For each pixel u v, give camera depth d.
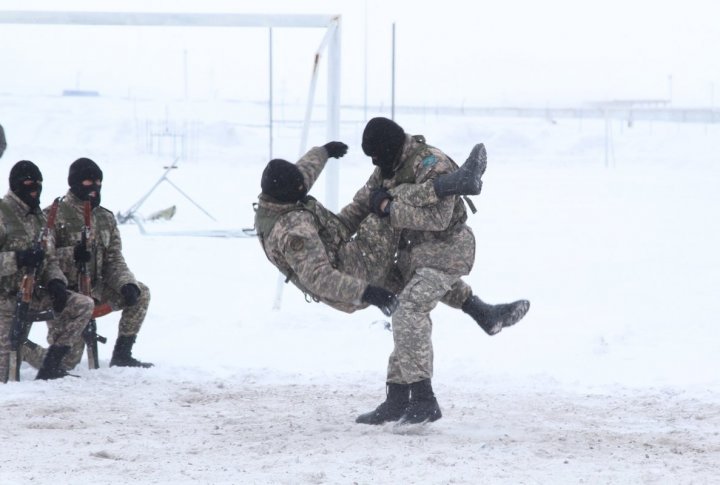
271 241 17.14
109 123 190.62
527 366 26.34
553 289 41.16
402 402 18.53
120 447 16.89
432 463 15.31
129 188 102.19
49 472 14.95
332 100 35.84
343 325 31.89
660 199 97.00
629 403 21.69
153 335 30.73
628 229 68.88
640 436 18.22
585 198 98.75
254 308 36.09
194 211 80.12
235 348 28.88
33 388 22.64
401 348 17.53
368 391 23.12
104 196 92.00
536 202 93.56
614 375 25.19
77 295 23.89
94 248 24.75
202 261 49.97
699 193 104.81
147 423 19.33
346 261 17.34
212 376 24.78
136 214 70.88
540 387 23.62
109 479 14.48
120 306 25.23
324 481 14.13
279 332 31.08
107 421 19.50
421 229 16.86
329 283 16.61
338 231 17.48
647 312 35.03
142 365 25.48
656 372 25.48
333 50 35.72
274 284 42.62
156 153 166.12
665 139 183.50
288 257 16.94
